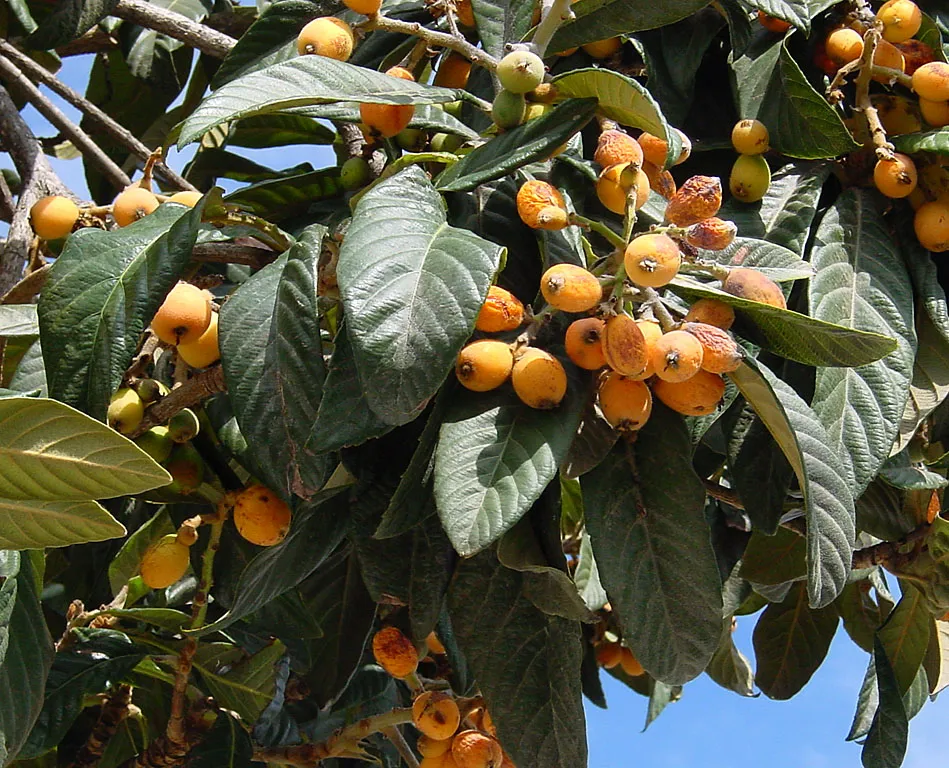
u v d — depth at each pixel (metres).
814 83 1.73
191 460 1.61
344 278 1.38
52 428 1.39
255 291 1.50
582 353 1.43
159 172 2.04
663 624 1.48
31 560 1.57
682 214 1.43
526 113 1.53
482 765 1.61
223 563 1.71
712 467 1.76
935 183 1.66
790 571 1.78
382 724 1.70
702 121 1.75
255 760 1.76
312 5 1.74
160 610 1.75
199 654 1.79
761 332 1.46
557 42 1.64
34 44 1.94
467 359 1.44
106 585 1.91
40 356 1.69
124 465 1.41
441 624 1.76
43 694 1.54
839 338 1.43
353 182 1.68
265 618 1.72
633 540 1.48
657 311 1.43
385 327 1.37
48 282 1.50
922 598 1.76
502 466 1.42
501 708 1.58
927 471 1.70
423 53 1.67
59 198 1.81
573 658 1.59
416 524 1.50
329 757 1.77
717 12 1.73
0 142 2.01
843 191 1.69
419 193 1.45
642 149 1.52
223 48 2.00
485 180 1.48
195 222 1.52
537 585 1.54
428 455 1.47
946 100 1.66
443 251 1.40
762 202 1.68
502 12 1.65
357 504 1.59
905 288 1.63
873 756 1.73
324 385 1.46
